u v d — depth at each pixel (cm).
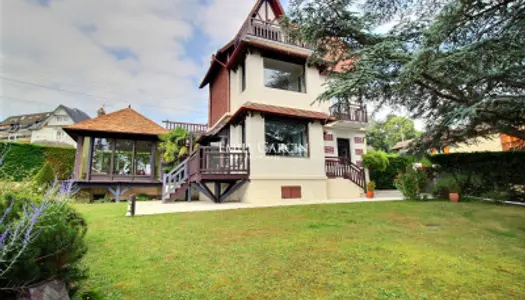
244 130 1186
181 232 512
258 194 1063
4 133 5169
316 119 1234
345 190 1324
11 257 165
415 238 472
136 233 505
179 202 1186
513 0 470
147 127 1680
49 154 1677
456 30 525
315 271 316
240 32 1424
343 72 704
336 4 616
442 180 1173
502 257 373
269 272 314
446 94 651
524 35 518
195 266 336
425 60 513
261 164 1098
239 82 1363
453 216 688
